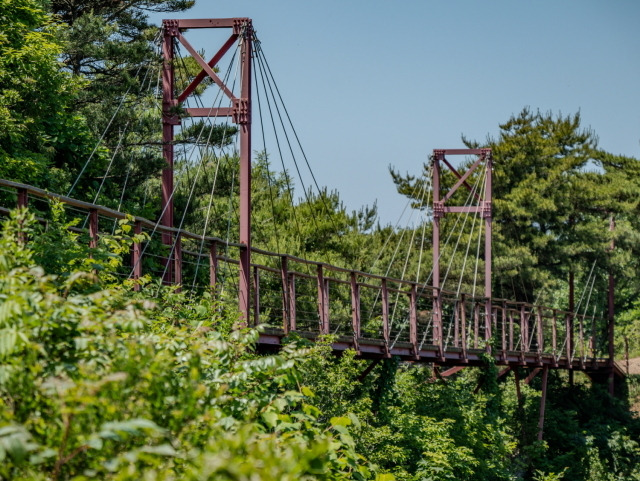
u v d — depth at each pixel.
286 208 31.81
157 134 22.36
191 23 16.78
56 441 4.02
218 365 5.98
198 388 4.67
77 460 4.05
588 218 40.84
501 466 24.09
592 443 32.88
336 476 6.14
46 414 4.12
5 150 17.77
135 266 11.58
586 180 40.72
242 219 15.20
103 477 4.01
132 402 4.27
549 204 38.28
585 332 44.03
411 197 40.12
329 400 15.35
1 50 18.81
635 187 40.94
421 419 20.28
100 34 21.53
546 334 41.25
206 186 26.09
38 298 4.47
